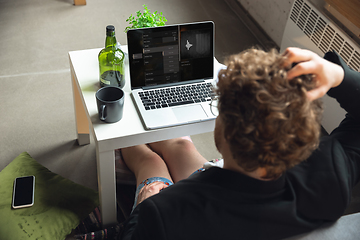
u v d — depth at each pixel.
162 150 1.58
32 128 2.06
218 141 0.65
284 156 0.55
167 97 1.33
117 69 1.31
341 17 2.05
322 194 0.67
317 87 0.57
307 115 0.53
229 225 0.63
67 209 1.54
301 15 2.22
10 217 1.45
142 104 1.29
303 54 0.57
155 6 3.28
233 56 0.59
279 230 0.66
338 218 0.71
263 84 0.52
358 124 0.76
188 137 1.66
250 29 3.14
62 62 2.57
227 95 0.54
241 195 0.63
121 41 2.81
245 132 0.53
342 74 0.69
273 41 2.93
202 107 1.30
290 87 0.52
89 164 1.91
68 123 2.12
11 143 1.96
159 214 0.63
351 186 0.70
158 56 1.34
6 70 2.45
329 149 0.72
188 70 1.40
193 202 0.63
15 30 2.83
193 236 0.63
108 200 1.40
